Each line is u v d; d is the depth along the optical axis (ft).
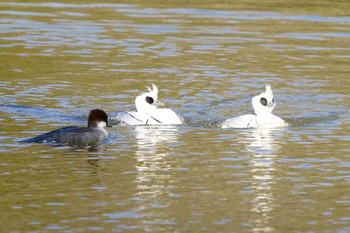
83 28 97.60
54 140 53.83
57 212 40.14
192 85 72.79
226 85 72.95
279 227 38.50
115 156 50.90
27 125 58.85
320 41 93.09
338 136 57.06
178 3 115.85
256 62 82.23
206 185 44.91
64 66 79.15
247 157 51.06
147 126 60.08
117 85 72.43
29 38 91.76
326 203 42.01
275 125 60.34
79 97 67.97
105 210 40.52
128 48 87.76
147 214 40.04
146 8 111.65
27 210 40.40
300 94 70.44
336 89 72.28
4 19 101.96
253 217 39.81
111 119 61.41
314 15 108.47
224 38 93.40
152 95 62.03
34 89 70.13
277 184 45.27
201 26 99.81
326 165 49.26
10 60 81.20
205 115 63.46
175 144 54.39
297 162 49.96
